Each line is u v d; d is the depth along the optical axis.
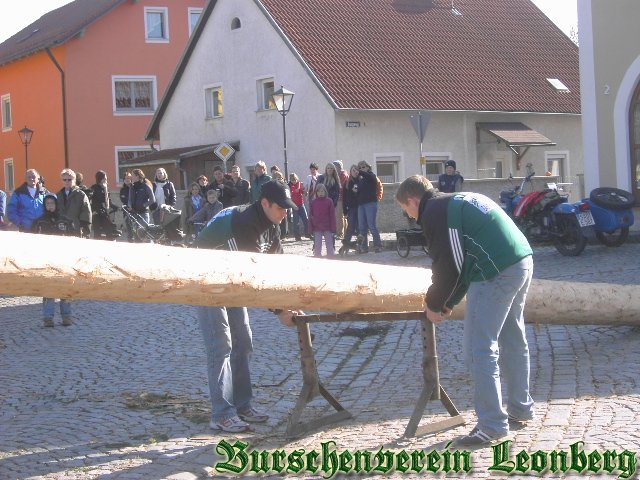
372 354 9.87
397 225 28.95
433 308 6.29
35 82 47.28
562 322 9.12
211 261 5.85
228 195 21.83
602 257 16.83
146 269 5.50
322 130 33.34
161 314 13.46
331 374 9.03
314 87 33.50
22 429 7.39
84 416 7.73
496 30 39.28
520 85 37.03
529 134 35.75
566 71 39.03
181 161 37.62
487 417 6.26
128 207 22.44
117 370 9.70
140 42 46.03
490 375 6.22
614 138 20.91
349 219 20.86
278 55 34.94
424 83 34.75
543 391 7.66
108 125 45.59
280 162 35.34
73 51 44.94
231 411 7.09
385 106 32.94
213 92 38.84
